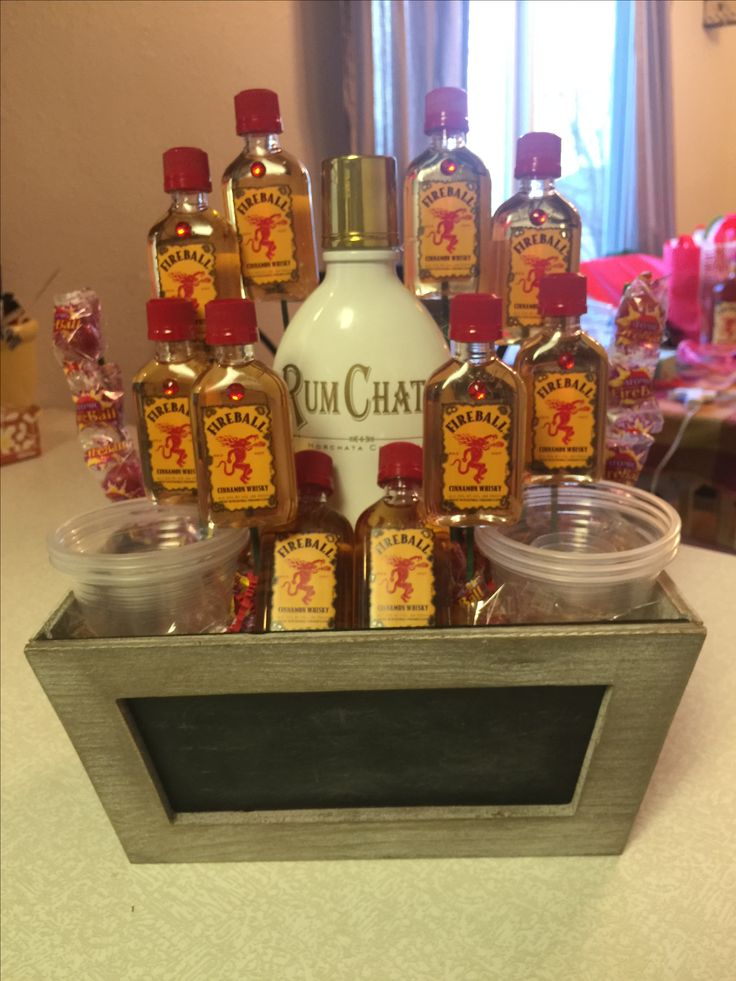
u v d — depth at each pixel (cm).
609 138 175
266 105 43
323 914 39
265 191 44
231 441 38
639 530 43
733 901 38
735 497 73
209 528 43
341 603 39
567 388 41
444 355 44
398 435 44
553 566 37
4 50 113
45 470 106
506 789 41
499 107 171
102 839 45
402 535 39
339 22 155
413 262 47
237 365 38
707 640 59
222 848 43
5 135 117
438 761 40
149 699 38
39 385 133
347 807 42
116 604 40
